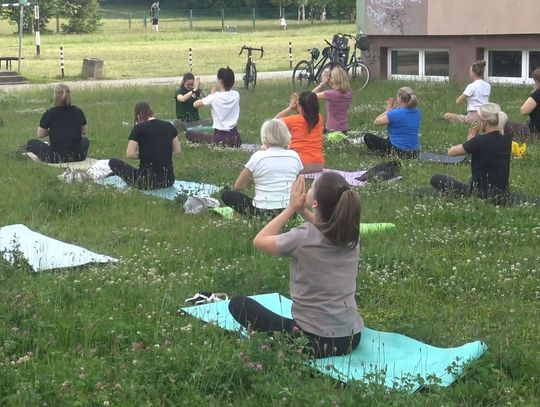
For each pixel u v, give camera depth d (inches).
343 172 487.5
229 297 292.0
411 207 400.5
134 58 1654.8
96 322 262.5
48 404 211.9
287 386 213.0
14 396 209.9
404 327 263.1
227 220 379.2
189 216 398.0
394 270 318.0
